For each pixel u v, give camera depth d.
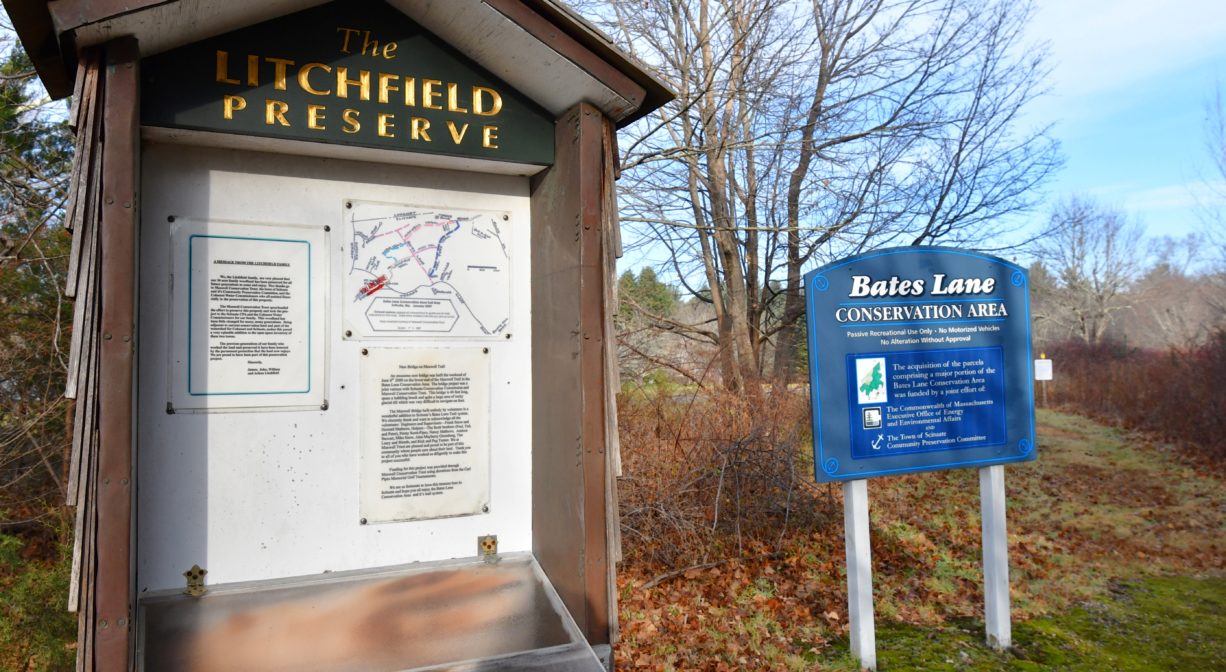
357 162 2.56
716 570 6.27
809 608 5.60
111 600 1.80
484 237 2.74
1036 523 8.38
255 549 2.40
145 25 1.89
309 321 2.48
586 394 2.37
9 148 7.33
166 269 2.31
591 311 2.39
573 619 2.39
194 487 2.33
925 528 7.70
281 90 2.21
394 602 2.41
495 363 2.74
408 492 2.61
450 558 2.65
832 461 4.42
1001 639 4.84
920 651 4.78
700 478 6.86
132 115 1.89
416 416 2.62
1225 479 10.34
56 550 6.70
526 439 2.78
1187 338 16.89
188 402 2.33
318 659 2.15
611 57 2.32
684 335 11.96
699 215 12.80
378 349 2.57
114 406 1.82
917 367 4.67
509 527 2.75
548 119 2.60
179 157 2.34
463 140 2.46
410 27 2.39
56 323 6.99
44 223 7.23
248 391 2.40
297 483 2.46
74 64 2.06
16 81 7.35
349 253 2.54
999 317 4.92
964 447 4.76
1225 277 19.08
